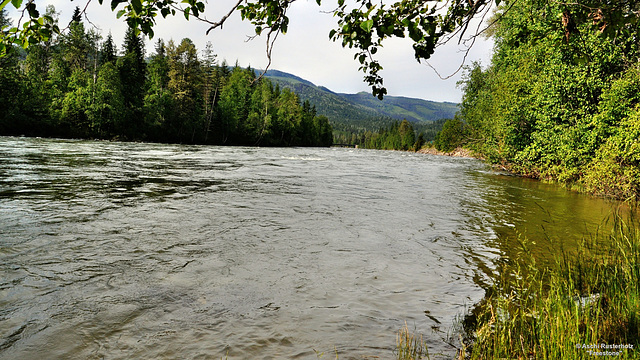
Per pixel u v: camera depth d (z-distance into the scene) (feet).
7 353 9.25
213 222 24.11
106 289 13.32
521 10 53.01
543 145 57.98
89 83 146.72
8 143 86.22
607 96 44.16
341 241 20.98
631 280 12.50
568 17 9.02
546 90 55.21
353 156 137.28
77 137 142.20
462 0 8.36
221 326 11.03
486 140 84.23
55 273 14.55
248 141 223.92
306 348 10.00
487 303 13.11
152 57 193.57
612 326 10.41
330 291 14.01
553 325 9.93
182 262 16.48
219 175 51.47
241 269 15.97
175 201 30.73
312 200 34.17
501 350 9.44
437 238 22.38
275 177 52.21
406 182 53.72
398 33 8.34
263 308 12.34
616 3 8.39
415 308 12.75
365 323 11.54
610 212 32.30
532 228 25.54
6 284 13.28
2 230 19.86
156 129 167.22
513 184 56.75
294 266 16.60
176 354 9.50
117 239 19.40
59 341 9.88
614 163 38.34
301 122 311.06
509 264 17.70
